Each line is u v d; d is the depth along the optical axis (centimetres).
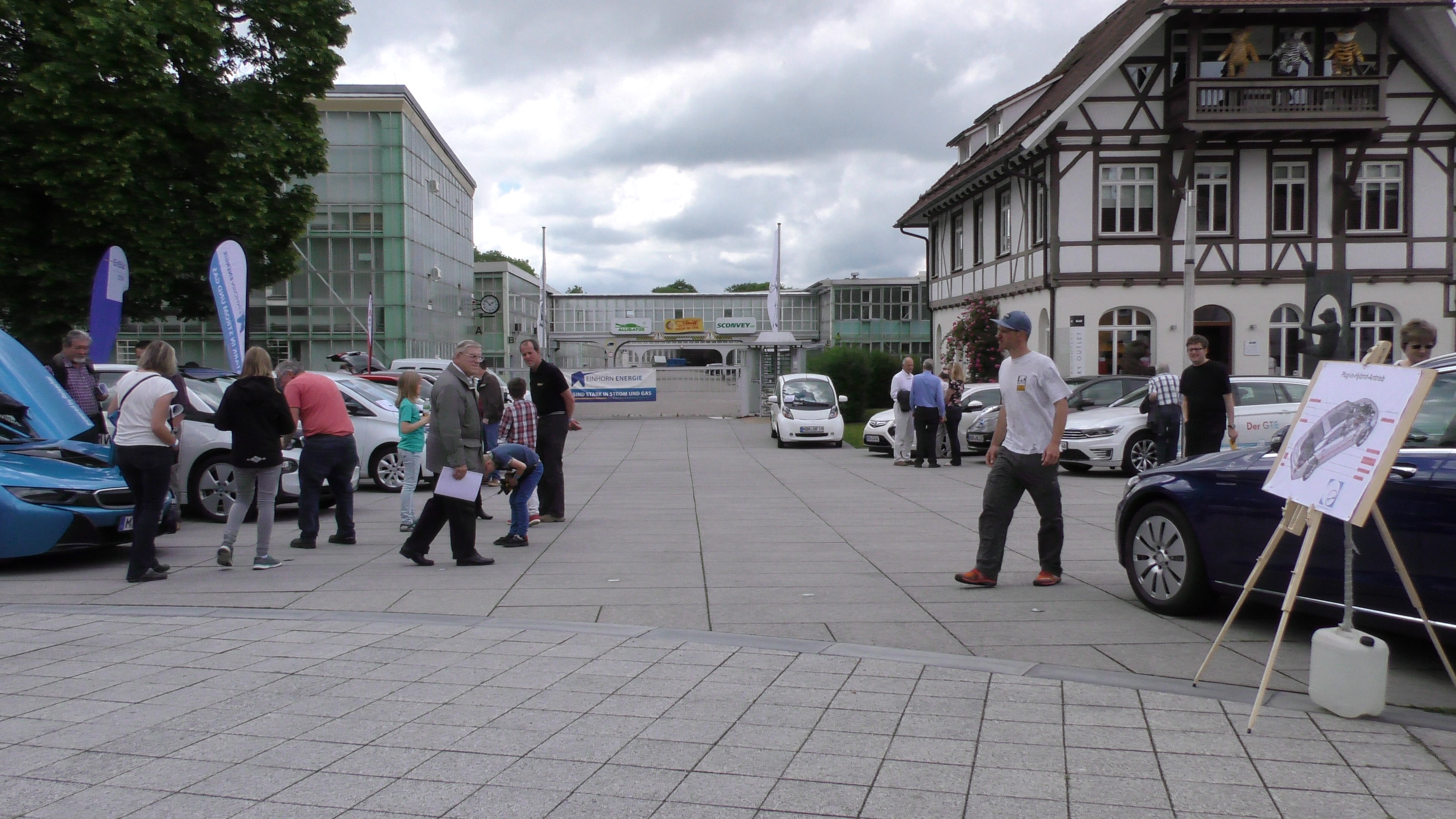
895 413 1939
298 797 371
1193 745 419
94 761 407
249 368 830
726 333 6925
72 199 1872
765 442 2617
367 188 4125
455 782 385
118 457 776
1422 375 432
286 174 2186
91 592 748
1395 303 2583
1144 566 668
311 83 2189
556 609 683
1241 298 2562
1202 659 551
